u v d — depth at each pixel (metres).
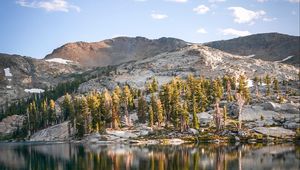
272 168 90.56
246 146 138.75
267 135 158.75
